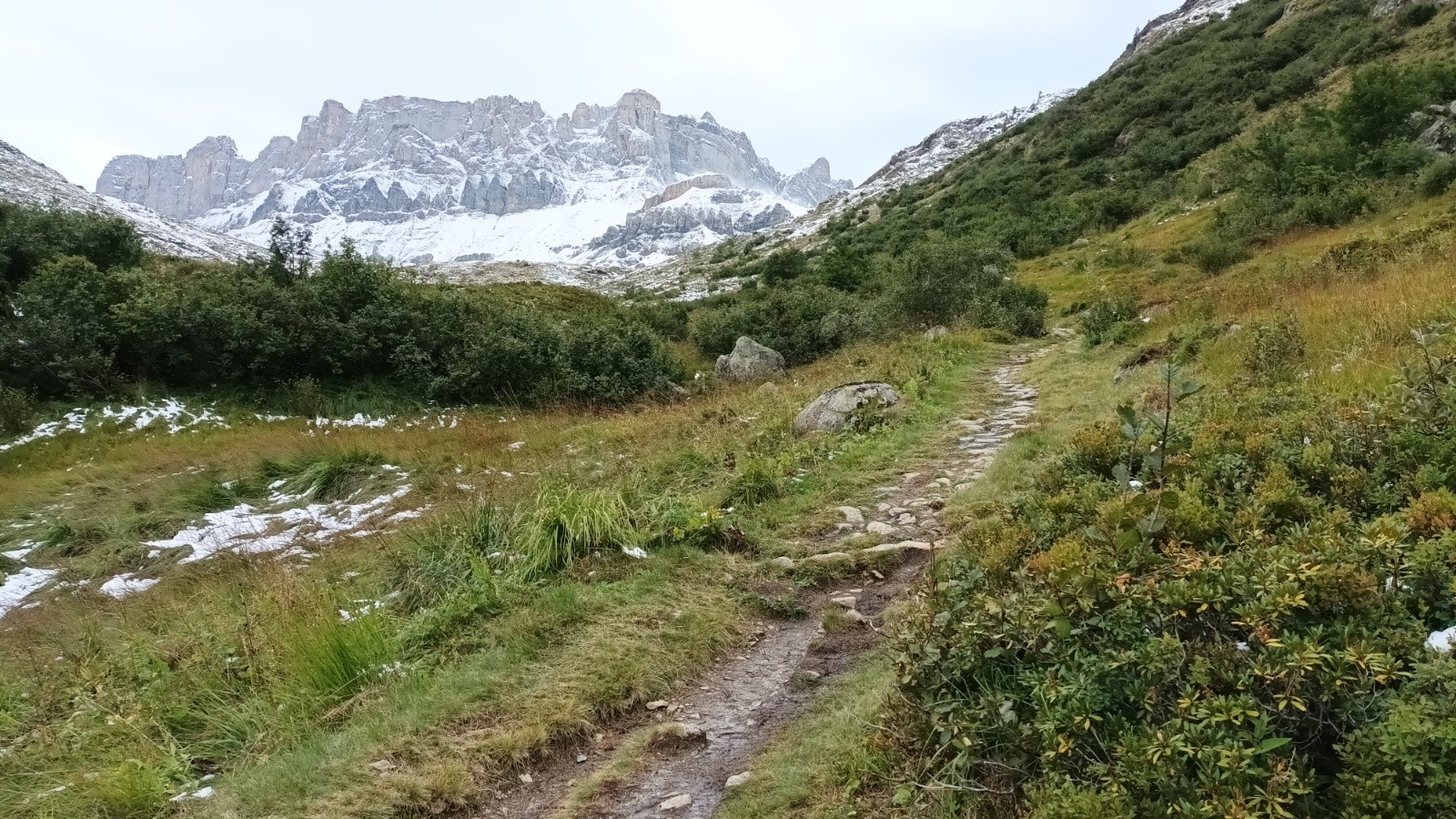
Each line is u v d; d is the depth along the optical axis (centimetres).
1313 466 382
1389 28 4188
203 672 495
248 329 1703
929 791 280
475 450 1208
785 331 2166
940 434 897
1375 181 2489
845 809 296
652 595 527
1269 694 224
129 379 1658
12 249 2075
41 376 1582
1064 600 289
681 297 5756
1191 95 5203
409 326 1884
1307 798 201
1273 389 615
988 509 586
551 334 1898
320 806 350
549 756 388
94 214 2428
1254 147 3241
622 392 1764
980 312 1984
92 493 1098
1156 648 244
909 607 409
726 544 612
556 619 502
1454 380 423
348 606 569
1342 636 231
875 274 3225
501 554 612
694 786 345
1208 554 300
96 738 443
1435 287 812
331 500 1055
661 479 839
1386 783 186
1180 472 419
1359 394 504
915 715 311
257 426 1534
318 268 2155
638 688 430
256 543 847
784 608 510
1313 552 271
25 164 6097
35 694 518
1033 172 5694
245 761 412
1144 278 2634
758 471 746
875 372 1300
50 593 769
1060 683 262
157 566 831
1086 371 1170
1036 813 222
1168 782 209
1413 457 364
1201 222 3170
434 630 514
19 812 381
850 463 806
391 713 421
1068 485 494
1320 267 1343
